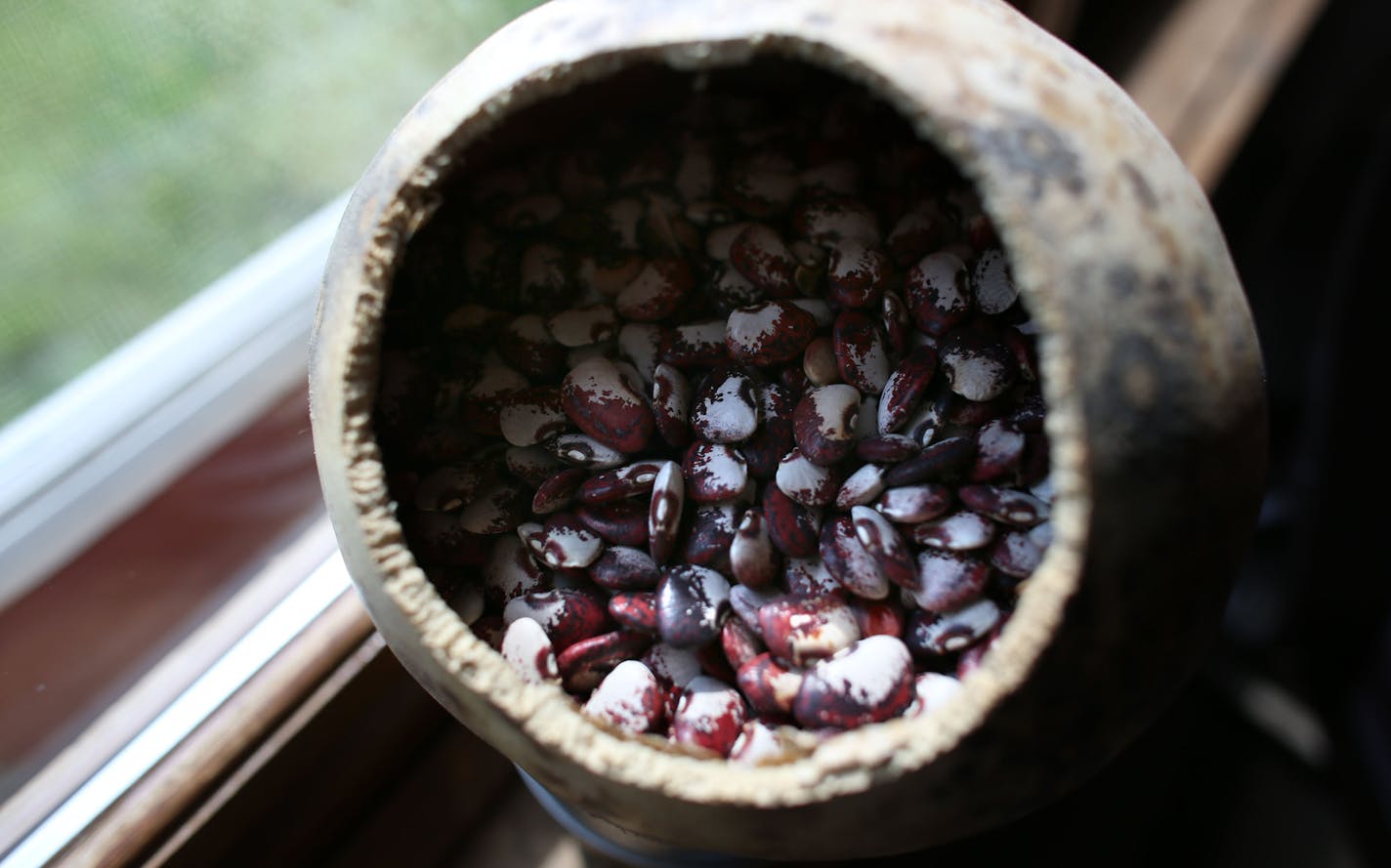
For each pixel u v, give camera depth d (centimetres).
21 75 24
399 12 28
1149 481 14
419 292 21
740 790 15
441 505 20
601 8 16
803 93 22
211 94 27
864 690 17
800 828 16
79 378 26
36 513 25
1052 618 14
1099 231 14
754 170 22
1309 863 34
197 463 27
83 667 25
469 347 21
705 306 22
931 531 19
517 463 21
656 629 19
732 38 15
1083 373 14
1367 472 29
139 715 23
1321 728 35
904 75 14
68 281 25
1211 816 35
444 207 20
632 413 20
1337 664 33
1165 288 15
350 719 24
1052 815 28
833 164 22
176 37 26
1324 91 44
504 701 16
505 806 26
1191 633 16
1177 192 16
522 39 16
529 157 22
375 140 29
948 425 20
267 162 28
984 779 15
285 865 24
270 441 28
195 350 27
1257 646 37
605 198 22
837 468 20
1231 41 35
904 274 21
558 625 19
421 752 27
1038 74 15
